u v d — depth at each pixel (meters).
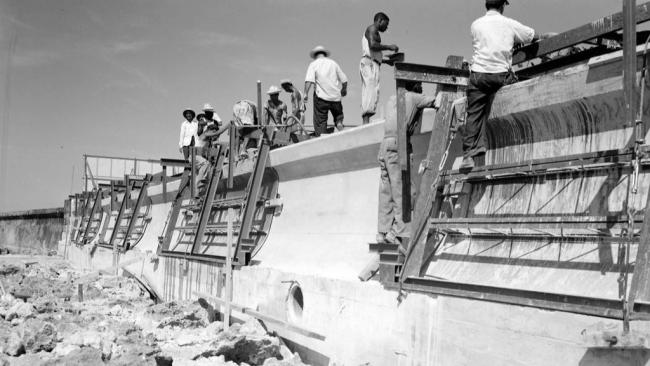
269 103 15.27
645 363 4.34
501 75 6.36
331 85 12.57
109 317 11.64
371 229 9.18
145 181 21.67
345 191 10.07
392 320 7.00
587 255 5.53
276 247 11.51
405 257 7.05
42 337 8.25
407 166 7.56
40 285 16.58
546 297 5.13
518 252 6.24
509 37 6.34
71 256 30.50
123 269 19.11
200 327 10.95
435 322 6.28
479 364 5.67
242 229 11.74
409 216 7.61
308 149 10.66
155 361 7.55
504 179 6.63
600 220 5.19
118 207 26.36
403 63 7.01
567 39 6.03
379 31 10.88
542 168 5.78
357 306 7.69
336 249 9.76
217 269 12.11
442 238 7.31
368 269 7.98
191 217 16.72
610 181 5.51
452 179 6.89
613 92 5.35
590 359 4.68
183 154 18.89
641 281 4.62
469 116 6.57
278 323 9.12
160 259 15.78
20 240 46.72
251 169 12.92
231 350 8.89
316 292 8.66
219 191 15.46
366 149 9.24
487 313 5.62
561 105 5.88
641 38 5.87
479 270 6.50
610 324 4.53
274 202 12.17
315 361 8.69
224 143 14.43
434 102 7.51
